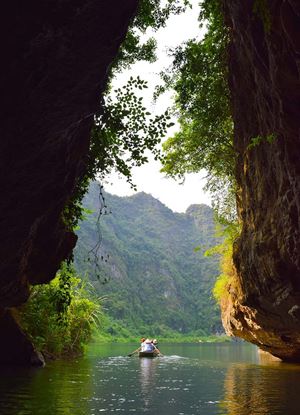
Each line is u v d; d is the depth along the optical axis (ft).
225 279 79.10
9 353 50.01
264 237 36.40
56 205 34.27
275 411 24.61
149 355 88.63
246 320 58.90
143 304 569.64
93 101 26.84
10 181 26.78
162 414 23.85
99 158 38.11
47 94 23.67
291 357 60.75
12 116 23.16
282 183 30.45
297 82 22.47
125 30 24.53
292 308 36.91
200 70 46.09
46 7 20.08
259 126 34.32
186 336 529.04
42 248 37.99
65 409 24.93
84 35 22.48
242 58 32.96
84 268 489.67
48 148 27.04
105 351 120.67
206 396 30.86
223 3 34.86
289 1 19.03
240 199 48.57
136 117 36.50
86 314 82.84
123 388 35.42
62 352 73.20
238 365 62.08
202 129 58.44
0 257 31.14
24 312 59.77
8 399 27.99
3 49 20.44
